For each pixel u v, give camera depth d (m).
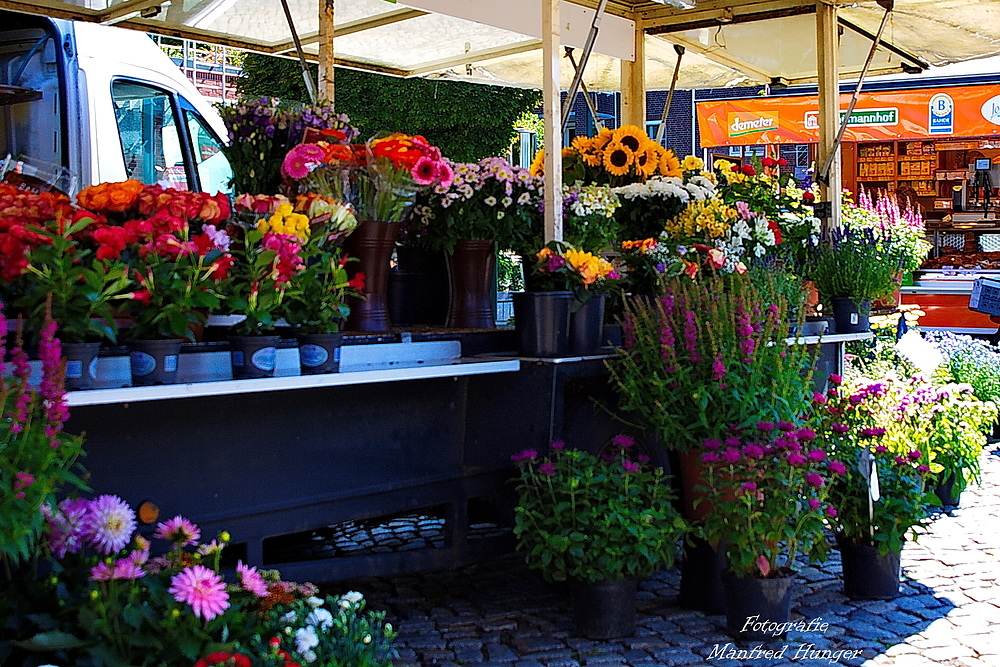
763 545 3.59
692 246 4.75
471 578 4.44
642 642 3.62
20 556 2.71
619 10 7.12
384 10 6.27
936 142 12.73
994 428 7.77
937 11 6.65
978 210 12.65
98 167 5.54
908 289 11.05
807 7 6.59
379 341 3.68
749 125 10.76
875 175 13.03
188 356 3.09
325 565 3.40
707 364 3.85
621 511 3.55
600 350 4.00
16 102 5.61
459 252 4.20
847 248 5.95
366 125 13.98
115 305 2.98
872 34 7.23
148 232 2.92
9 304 2.78
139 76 5.94
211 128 6.42
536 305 3.81
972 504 5.74
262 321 3.08
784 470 3.66
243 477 3.21
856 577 4.15
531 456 3.62
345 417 3.49
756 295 4.00
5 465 2.38
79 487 2.67
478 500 4.21
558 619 3.88
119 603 2.56
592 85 8.41
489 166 4.16
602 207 4.50
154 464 3.01
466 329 4.08
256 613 2.77
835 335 5.68
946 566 4.59
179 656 2.51
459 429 3.92
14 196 3.06
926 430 5.48
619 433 4.26
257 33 6.54
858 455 4.09
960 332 10.89
